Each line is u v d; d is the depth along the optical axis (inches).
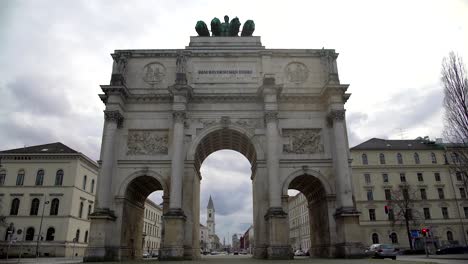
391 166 3112.7
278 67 1624.0
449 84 1353.3
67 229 2452.0
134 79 1595.7
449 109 1362.0
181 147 1439.5
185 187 1445.6
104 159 1416.1
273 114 1475.1
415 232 1982.0
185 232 1395.2
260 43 1680.6
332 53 1615.4
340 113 1480.1
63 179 2566.4
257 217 1471.5
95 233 1328.7
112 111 1464.1
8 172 2583.7
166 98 1551.4
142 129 1524.4
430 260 1254.3
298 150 1509.6
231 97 1542.8
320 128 1539.1
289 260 1255.5
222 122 1523.1
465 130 1318.9
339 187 1411.2
